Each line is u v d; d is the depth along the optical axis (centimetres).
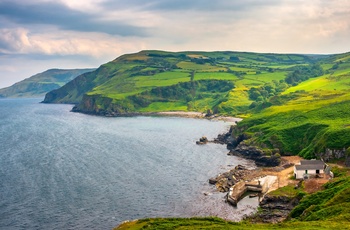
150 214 11150
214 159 18175
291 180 13450
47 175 15188
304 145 17675
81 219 10788
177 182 14225
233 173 15038
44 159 18162
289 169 15038
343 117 18988
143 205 11844
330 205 9006
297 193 11219
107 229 10169
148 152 19788
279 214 10731
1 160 18025
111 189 13350
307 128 18525
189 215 11094
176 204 11944
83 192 13038
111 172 15638
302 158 16600
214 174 15375
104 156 18775
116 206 11756
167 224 9100
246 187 13200
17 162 17550
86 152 19812
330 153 15038
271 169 15338
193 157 18600
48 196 12638
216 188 13462
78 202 12081
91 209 11506
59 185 13838
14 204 11919
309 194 10944
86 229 10169
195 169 16188
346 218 7850
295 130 18700
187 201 12206
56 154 19350
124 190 13250
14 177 14925
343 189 9556
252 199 12362
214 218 9700
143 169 16125
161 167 16500
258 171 15225
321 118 19562
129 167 16475
